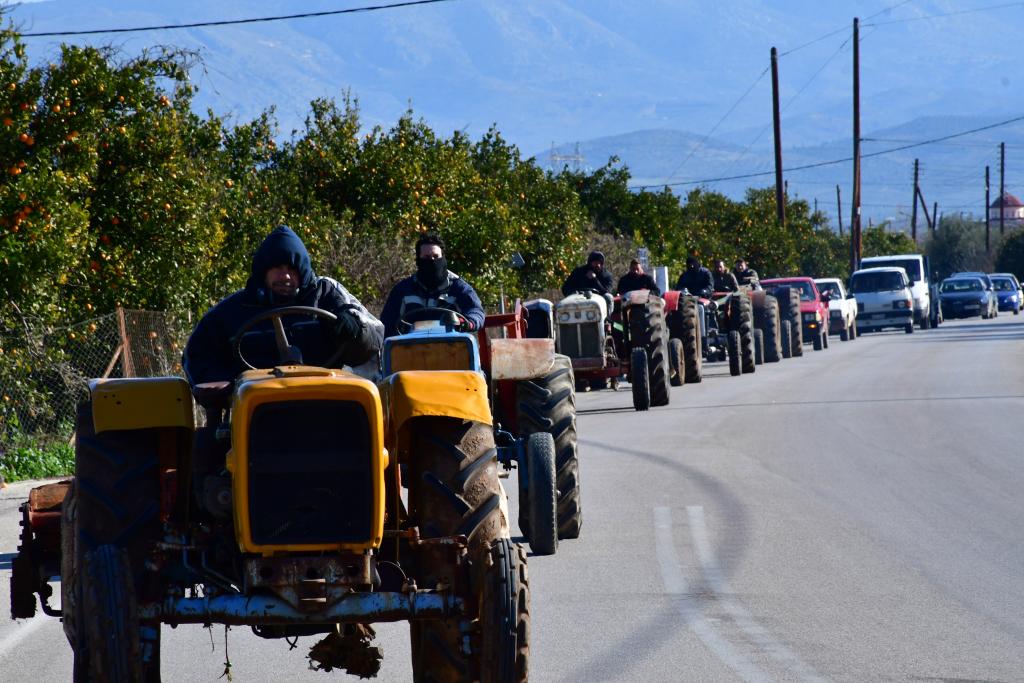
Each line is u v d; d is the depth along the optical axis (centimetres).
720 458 3288
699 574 2005
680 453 3397
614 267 8894
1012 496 2648
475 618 1188
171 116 4294
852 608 1769
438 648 1234
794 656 1538
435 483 1274
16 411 3594
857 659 1518
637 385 4581
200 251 4297
